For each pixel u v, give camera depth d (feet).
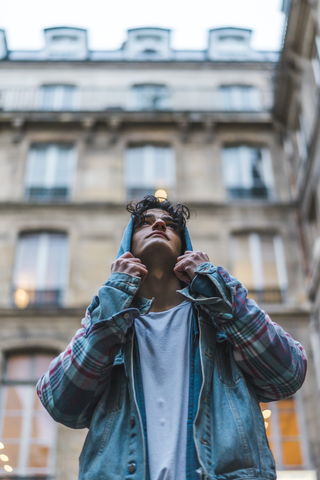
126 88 71.67
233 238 56.90
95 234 56.39
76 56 77.92
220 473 6.07
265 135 64.80
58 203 58.03
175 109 67.26
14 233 56.29
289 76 59.77
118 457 6.32
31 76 72.33
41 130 64.95
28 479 43.73
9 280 53.42
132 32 80.53
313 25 53.42
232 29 80.33
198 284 7.22
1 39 77.97
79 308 51.44
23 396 47.75
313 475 43.45
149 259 7.97
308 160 53.36
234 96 71.15
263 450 6.38
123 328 6.73
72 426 7.25
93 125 64.95
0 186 60.39
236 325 6.89
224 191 60.59
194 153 63.36
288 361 6.94
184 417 6.68
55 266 54.90
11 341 49.75
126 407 6.84
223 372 7.02
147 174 62.23
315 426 45.57
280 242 56.70
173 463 6.22
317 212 53.52
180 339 7.38
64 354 7.30
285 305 52.54
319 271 49.08
